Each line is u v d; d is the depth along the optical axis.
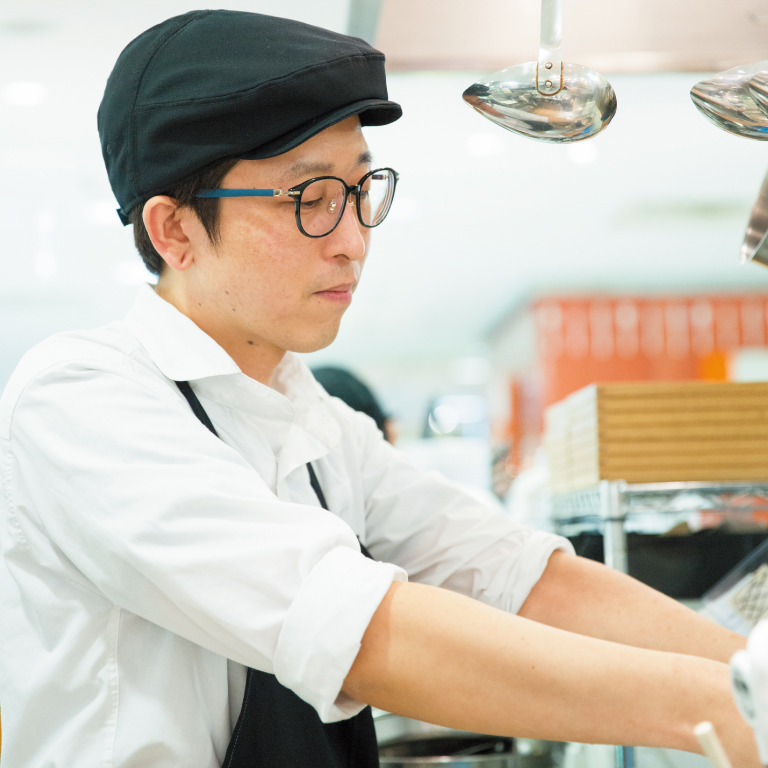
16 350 10.89
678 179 5.92
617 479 1.52
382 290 9.16
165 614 0.81
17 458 0.90
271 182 0.92
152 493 0.80
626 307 9.51
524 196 6.23
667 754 1.23
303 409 1.12
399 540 1.20
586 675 0.71
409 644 0.74
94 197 5.76
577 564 1.12
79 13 2.97
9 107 4.21
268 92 0.88
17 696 0.90
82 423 0.84
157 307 1.02
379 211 1.05
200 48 0.92
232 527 0.78
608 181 5.94
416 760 1.31
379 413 2.35
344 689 0.76
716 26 1.18
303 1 2.54
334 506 1.14
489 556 1.15
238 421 1.03
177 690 0.87
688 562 1.60
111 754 0.85
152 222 0.97
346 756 0.97
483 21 1.16
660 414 1.53
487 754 1.42
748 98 0.90
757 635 0.49
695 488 1.49
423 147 5.16
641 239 7.46
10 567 0.93
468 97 0.96
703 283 9.23
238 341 1.04
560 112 0.93
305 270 0.94
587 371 9.42
